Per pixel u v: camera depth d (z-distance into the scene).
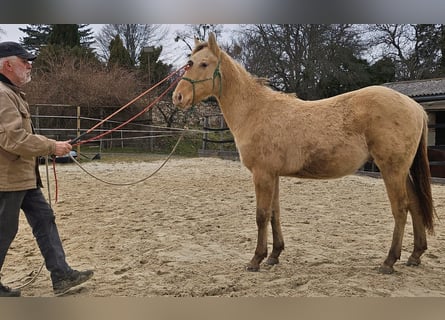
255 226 6.25
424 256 4.80
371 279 4.02
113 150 22.11
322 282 3.95
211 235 5.75
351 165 4.21
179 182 11.02
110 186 10.26
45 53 25.34
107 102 23.39
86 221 6.63
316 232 5.89
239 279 4.07
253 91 4.55
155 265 4.52
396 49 23.62
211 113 25.28
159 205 7.89
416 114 4.23
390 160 4.10
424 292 3.70
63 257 3.69
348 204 7.96
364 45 22.98
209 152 20.03
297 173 4.33
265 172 4.31
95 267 4.48
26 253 5.00
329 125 4.21
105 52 29.78
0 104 3.27
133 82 24.72
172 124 25.38
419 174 4.44
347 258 4.73
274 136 4.27
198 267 4.44
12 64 3.44
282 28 21.58
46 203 3.70
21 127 3.30
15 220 3.44
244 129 4.46
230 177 12.12
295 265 4.51
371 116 4.13
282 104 4.45
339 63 22.72
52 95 22.72
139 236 5.72
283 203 8.09
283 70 22.62
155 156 20.14
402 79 23.89
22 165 3.43
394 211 4.20
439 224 6.33
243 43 22.22
